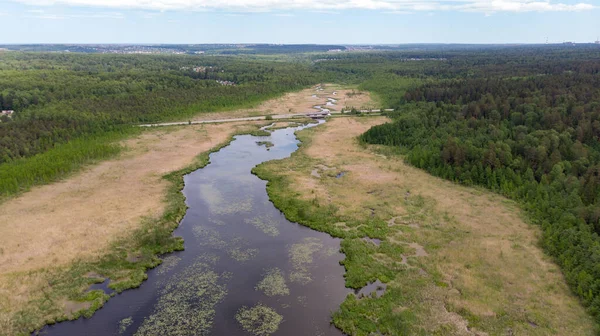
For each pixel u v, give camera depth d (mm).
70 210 71312
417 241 61656
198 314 45594
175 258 57594
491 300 46875
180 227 67312
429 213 71312
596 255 49719
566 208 65562
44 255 56250
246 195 81500
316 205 75125
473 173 85000
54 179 86188
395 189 83062
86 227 64938
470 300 46969
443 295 48156
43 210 71000
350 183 86875
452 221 67812
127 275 52719
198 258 57625
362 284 51031
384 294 48719
